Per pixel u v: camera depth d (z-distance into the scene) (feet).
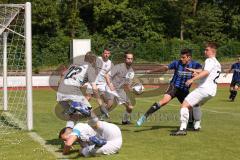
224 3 361.92
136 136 65.92
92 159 50.62
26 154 53.62
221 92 158.92
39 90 172.76
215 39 342.64
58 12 320.09
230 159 50.60
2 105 106.73
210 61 65.82
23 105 110.73
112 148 52.70
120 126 76.23
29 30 71.00
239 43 273.75
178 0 341.41
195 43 309.22
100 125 52.70
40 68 240.94
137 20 331.77
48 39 290.35
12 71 137.80
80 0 333.83
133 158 50.98
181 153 53.78
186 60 69.15
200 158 51.11
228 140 62.44
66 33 325.01
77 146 57.31
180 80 69.00
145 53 261.85
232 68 127.34
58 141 61.98
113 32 330.34
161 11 341.62
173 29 346.95
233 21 350.64
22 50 98.22
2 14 77.66
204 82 66.18
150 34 332.80
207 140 62.34
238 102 122.93
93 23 341.82
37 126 76.28
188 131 70.18
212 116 90.74
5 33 99.09
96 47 276.41
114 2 336.08
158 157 51.55
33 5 299.99
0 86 146.82
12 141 62.23
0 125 77.61
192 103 66.33
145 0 340.59
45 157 51.80
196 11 361.92
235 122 81.41
